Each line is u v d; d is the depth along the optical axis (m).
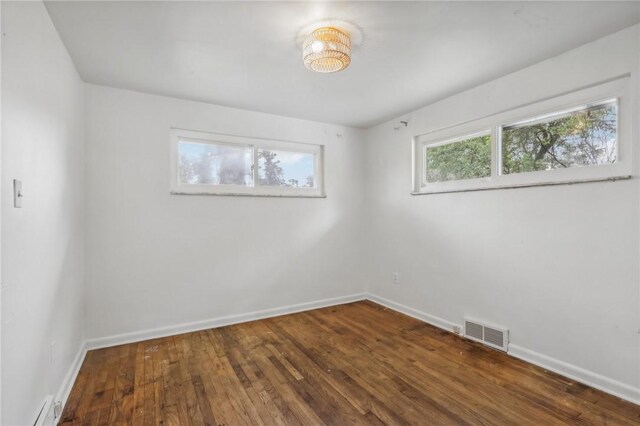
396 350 2.67
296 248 3.71
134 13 1.76
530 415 1.81
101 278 2.73
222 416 1.82
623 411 1.84
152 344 2.79
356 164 4.16
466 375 2.25
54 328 1.81
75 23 1.85
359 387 2.11
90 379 2.20
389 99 3.13
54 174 1.85
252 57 2.28
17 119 1.34
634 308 1.94
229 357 2.54
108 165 2.77
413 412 1.85
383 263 3.94
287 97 3.06
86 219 2.68
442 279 3.18
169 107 3.03
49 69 1.77
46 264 1.68
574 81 2.19
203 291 3.17
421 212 3.41
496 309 2.69
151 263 2.94
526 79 2.46
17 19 1.35
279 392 2.05
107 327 2.76
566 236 2.24
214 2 1.67
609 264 2.04
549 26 1.92
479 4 1.71
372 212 4.11
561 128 2.34
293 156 3.77
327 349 2.69
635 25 1.92
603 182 2.07
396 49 2.19
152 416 1.82
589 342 2.12
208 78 2.63
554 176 2.34
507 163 2.67
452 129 3.10
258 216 3.48
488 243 2.75
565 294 2.25
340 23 1.88
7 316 1.21
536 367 2.36
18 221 1.33
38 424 1.42
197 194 3.14
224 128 3.29
